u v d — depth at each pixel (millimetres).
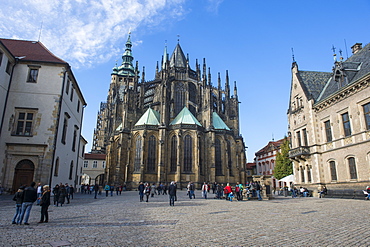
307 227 14180
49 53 44531
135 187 78250
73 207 26203
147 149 81062
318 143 47156
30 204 15312
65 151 44594
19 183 36750
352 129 39188
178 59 115812
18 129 38344
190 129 82625
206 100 91250
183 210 23594
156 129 83000
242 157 88375
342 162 41156
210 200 38156
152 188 47062
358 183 37594
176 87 100688
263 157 122688
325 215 19266
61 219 17469
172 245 10211
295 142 54625
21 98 39094
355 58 46281
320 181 45656
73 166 51562
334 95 42656
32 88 39750
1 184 35906
